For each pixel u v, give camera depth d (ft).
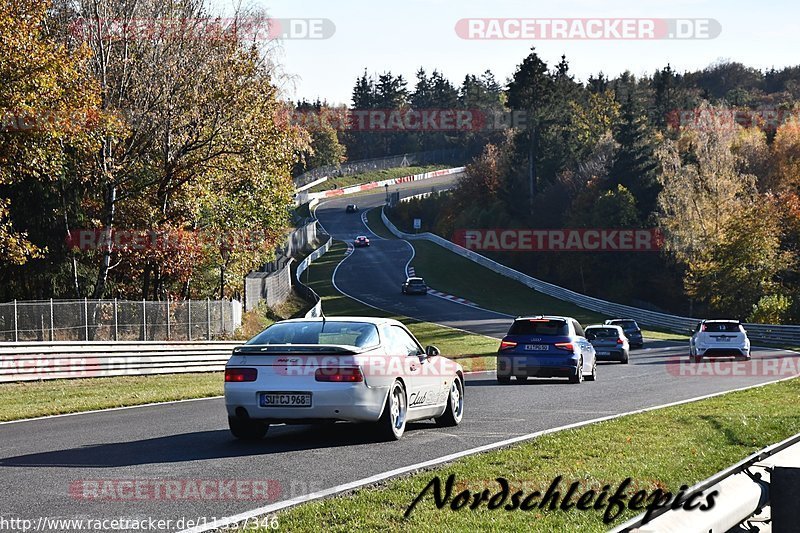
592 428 109.29
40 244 348.18
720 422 115.03
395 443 102.27
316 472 82.38
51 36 334.24
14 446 104.12
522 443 99.30
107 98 336.70
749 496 47.26
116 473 82.23
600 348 294.05
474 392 178.40
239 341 296.51
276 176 396.37
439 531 57.00
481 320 579.89
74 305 273.54
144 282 390.01
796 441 58.29
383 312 627.87
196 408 155.12
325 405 99.96
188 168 359.05
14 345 211.41
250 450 97.30
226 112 351.25
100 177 339.16
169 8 356.38
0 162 277.64
